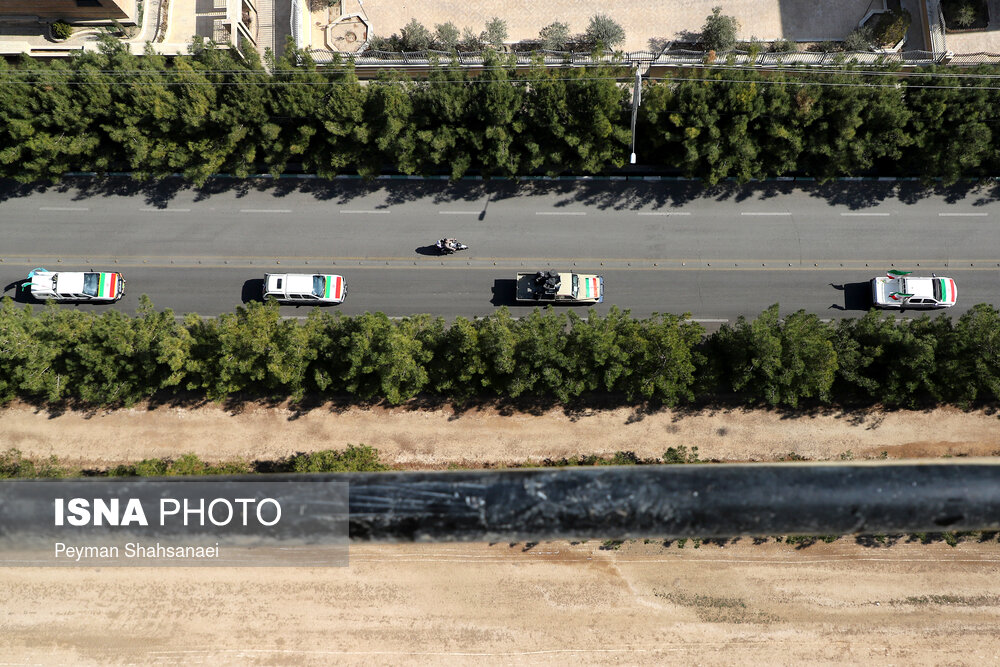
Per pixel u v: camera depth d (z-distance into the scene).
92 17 46.31
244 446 43.69
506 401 43.69
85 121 42.69
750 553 42.00
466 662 41.81
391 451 43.53
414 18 48.06
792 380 40.56
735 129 41.34
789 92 40.91
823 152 42.16
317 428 43.78
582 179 46.41
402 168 43.84
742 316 42.22
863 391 42.53
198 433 43.78
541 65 41.88
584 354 40.53
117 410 43.97
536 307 45.41
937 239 45.25
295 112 42.19
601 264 45.84
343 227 46.56
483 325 41.50
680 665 41.62
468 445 43.44
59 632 41.50
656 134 43.53
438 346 41.84
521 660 41.75
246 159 44.12
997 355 38.47
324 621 41.84
